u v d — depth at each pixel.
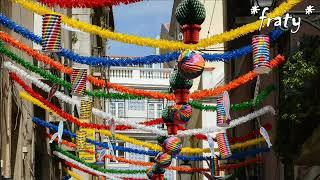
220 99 13.36
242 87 22.41
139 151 20.91
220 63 34.53
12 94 15.52
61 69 13.71
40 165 20.62
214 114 31.64
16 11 16.03
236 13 20.58
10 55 14.05
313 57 12.46
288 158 13.78
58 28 10.91
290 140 13.40
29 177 17.31
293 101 12.79
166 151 12.20
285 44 14.64
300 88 12.68
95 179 35.12
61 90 19.69
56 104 19.86
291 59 12.74
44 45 10.88
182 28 9.74
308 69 12.30
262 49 10.75
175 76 10.84
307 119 12.83
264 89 17.34
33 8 11.48
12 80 15.50
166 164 12.29
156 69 46.06
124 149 21.11
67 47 25.98
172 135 12.20
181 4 9.64
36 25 18.78
